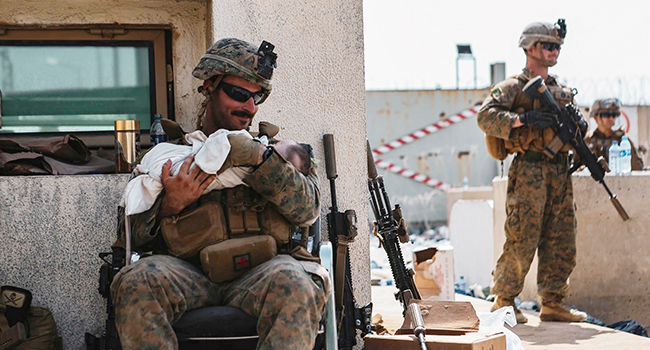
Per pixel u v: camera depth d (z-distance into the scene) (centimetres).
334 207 343
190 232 257
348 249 337
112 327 269
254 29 356
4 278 329
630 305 589
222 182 259
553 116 491
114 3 383
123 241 274
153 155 266
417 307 315
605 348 427
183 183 254
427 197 1609
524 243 499
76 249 336
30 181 332
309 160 277
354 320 326
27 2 377
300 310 234
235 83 282
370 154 372
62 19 380
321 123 364
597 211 584
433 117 1642
